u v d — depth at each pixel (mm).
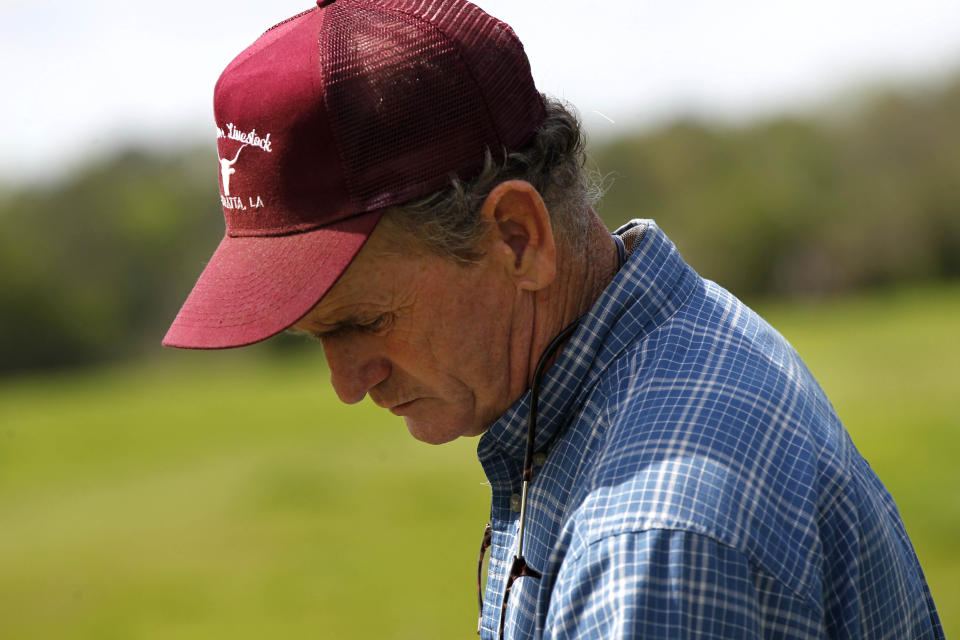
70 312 67438
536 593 2684
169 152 76125
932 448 19203
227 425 33844
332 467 24484
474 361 2797
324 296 2578
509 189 2629
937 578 11742
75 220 70875
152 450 30547
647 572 2207
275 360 56656
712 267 64062
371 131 2570
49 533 21406
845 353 33906
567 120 2840
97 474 27641
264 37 2881
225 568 16891
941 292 55750
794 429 2482
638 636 2176
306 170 2609
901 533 2879
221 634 13320
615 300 2770
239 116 2680
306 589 14867
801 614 2262
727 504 2275
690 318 2779
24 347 66375
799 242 63625
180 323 2674
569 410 2811
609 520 2303
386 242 2652
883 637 2547
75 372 66562
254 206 2689
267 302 2590
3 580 17766
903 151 66312
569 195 2822
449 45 2604
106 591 16453
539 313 2803
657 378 2605
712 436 2381
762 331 2842
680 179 68375
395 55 2582
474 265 2703
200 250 70875
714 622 2184
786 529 2326
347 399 2881
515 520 3004
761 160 68500
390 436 28875
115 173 74562
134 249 69688
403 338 2775
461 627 12727
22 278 66750
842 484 2475
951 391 25766
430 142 2590
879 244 62500
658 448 2387
